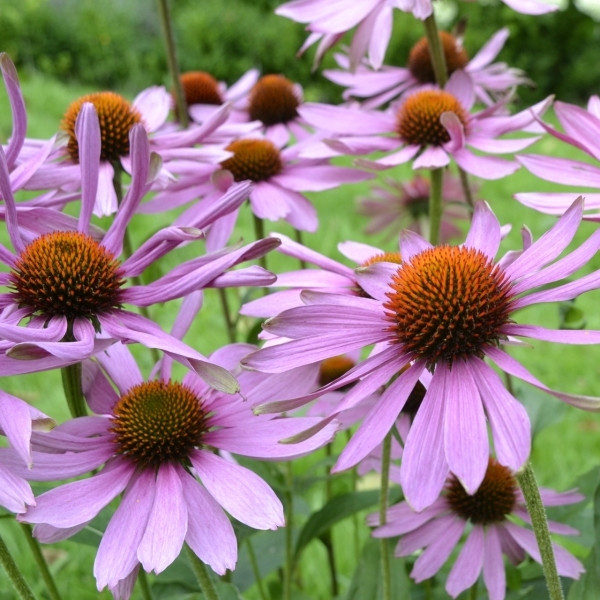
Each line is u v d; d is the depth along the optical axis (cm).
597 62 245
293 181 58
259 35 252
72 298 44
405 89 68
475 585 52
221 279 43
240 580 59
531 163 46
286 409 39
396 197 84
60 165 55
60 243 45
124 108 55
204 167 55
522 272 42
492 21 245
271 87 69
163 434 43
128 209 46
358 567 52
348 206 147
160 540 40
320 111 59
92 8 285
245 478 41
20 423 39
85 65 277
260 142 60
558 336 39
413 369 41
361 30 56
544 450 84
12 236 45
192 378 46
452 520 51
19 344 39
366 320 42
